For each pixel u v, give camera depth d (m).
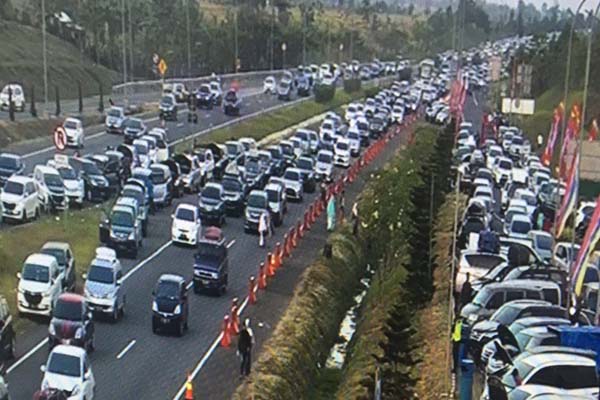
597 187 84.44
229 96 145.12
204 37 196.25
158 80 171.25
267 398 45.09
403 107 173.38
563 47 171.38
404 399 40.44
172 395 44.41
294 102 172.00
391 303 57.22
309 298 61.78
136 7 192.88
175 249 72.12
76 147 101.00
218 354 50.75
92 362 47.72
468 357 44.03
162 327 52.69
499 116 159.75
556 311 45.25
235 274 67.69
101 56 175.50
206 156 97.06
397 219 76.06
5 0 172.88
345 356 55.47
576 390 35.19
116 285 54.56
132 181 80.38
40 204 73.25
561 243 65.00
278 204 84.19
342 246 76.31
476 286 51.81
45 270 52.94
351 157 124.06
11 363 46.00
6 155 79.44
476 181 93.31
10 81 137.38
